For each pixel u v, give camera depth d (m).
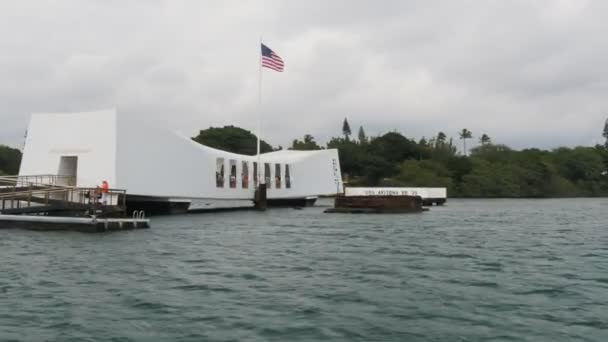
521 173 118.50
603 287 12.68
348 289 12.26
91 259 16.28
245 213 45.19
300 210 51.59
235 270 14.70
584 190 123.00
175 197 41.38
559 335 8.85
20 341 8.29
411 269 15.06
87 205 28.44
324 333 8.85
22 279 13.04
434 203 74.00
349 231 27.31
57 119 36.91
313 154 64.12
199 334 8.73
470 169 122.56
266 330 8.98
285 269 14.92
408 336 8.74
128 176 36.06
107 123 35.34
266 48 51.69
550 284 13.00
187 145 42.72
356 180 120.44
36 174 36.72
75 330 8.89
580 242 22.66
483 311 10.34
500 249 19.91
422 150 132.25
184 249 19.14
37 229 24.70
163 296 11.38
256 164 54.16
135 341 8.35
